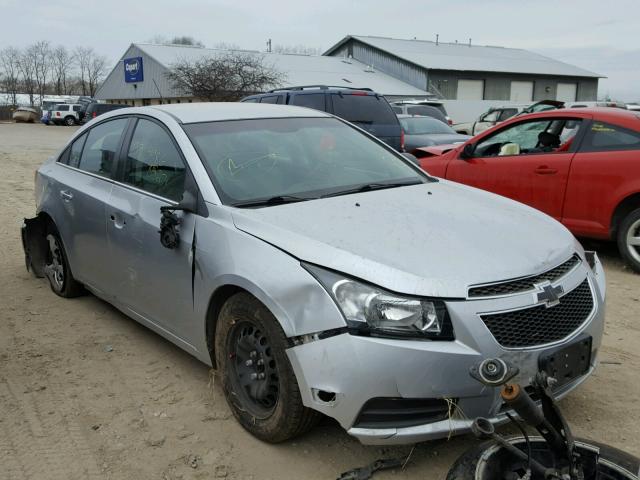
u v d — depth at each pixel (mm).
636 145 5977
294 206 3465
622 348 4324
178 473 3025
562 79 51375
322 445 3213
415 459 3086
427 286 2734
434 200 3738
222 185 3604
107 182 4539
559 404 3545
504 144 7121
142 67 44594
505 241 3150
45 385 3924
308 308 2832
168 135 4062
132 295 4234
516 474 2586
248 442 3260
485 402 2746
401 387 2678
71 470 3070
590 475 2543
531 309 2832
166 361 4234
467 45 55844
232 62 35594
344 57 52062
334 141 4410
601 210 6160
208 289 3373
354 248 2934
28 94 87250
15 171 15656
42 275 5797
